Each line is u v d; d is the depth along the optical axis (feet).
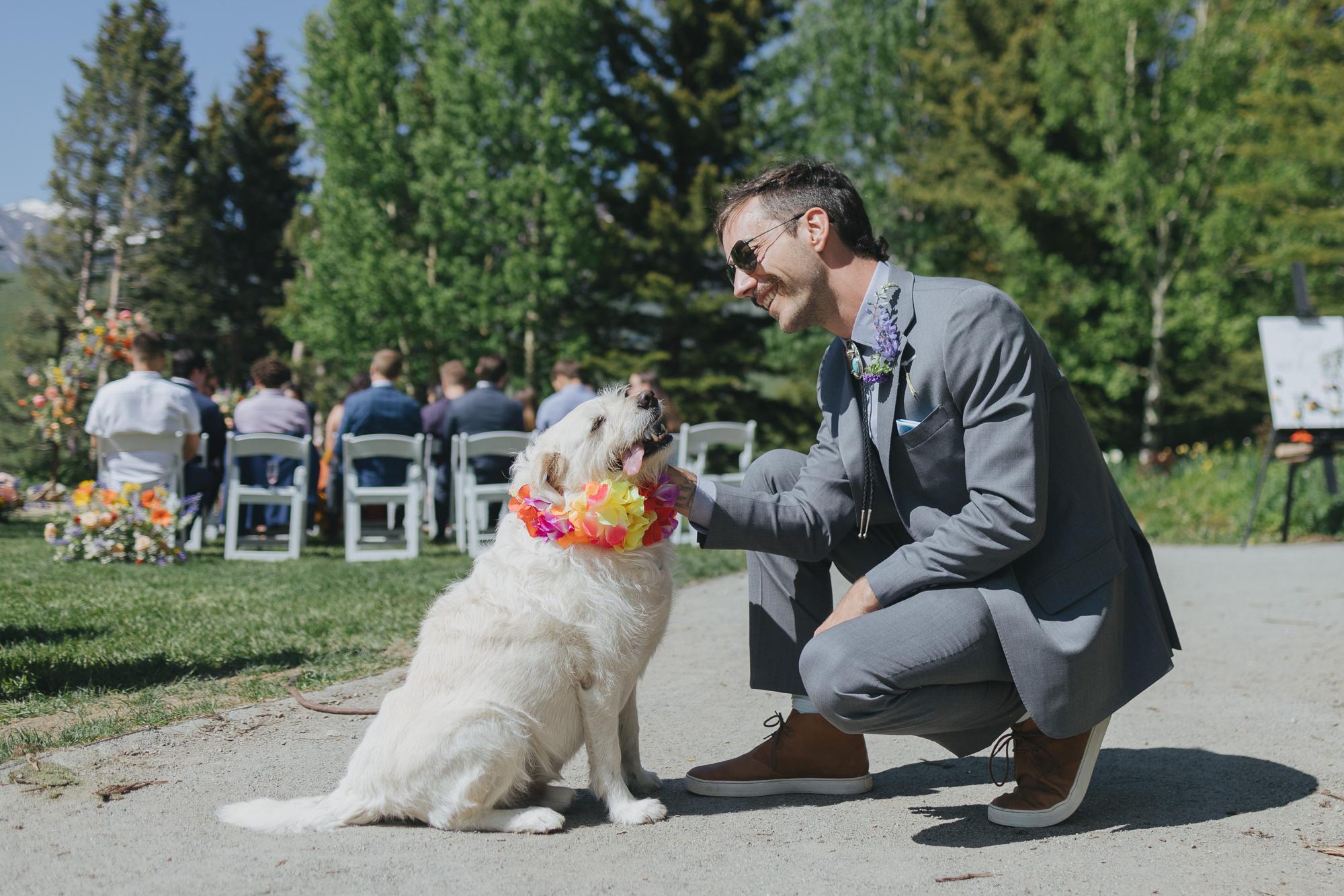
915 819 9.24
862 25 92.99
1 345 121.39
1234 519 37.86
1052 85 76.54
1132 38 72.95
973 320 8.30
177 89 137.18
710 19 94.89
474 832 8.87
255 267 149.89
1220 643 16.81
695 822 9.19
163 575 24.08
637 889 7.46
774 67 95.66
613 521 8.79
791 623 10.16
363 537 31.12
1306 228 63.87
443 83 91.45
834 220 8.87
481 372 32.32
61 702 12.67
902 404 8.69
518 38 88.94
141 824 8.83
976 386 8.22
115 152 126.62
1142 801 9.54
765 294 9.14
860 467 9.16
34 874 7.62
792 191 8.93
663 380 90.27
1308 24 64.34
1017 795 9.02
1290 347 33.12
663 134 94.48
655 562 9.35
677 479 9.55
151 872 7.70
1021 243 76.74
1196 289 74.33
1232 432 86.07
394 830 8.86
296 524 29.35
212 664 14.79
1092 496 8.52
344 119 96.12
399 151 100.27
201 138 147.02
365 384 36.32
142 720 12.00
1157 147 74.79
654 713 13.07
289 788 9.94
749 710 13.16
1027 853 8.21
